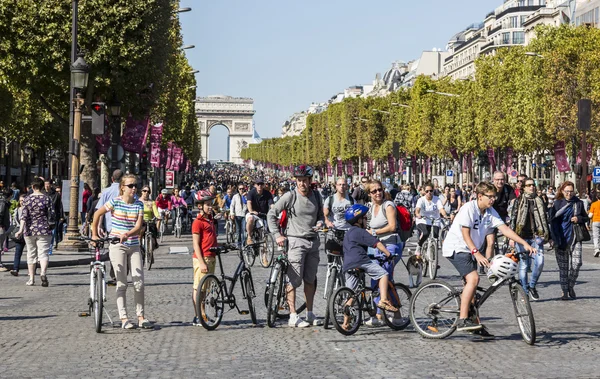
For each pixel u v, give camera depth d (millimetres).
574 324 17062
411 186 55250
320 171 186375
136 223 16703
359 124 132625
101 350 14156
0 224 29141
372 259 16422
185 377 11984
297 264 16641
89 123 46469
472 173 95500
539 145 71500
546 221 21141
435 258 26078
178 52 73875
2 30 43562
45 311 19094
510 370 12414
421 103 104312
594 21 103312
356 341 15047
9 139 87938
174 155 86625
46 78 44531
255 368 12602
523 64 74875
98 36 43844
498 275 14844
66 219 43094
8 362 13078
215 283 16578
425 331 15375
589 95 65000
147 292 22688
